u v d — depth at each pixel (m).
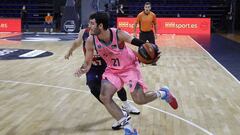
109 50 4.02
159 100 5.90
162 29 19.78
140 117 5.03
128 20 19.34
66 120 4.88
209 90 6.73
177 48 13.34
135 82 4.08
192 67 9.31
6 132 4.37
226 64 9.83
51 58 10.53
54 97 6.11
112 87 4.06
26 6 23.31
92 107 5.51
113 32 3.97
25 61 9.92
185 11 23.03
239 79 7.81
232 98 6.15
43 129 4.49
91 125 4.67
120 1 23.38
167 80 7.62
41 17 23.28
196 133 4.40
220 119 4.97
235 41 16.25
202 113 5.25
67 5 19.69
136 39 3.95
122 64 4.10
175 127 4.62
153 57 3.81
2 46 13.19
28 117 4.99
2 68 8.81
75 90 6.62
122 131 4.44
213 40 16.47
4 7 23.44
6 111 5.27
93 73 4.58
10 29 20.41
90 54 4.30
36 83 7.20
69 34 19.00
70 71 8.52
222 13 22.91
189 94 6.40
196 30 19.83
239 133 4.42
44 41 15.27
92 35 4.04
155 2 23.41
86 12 21.39
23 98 6.02
